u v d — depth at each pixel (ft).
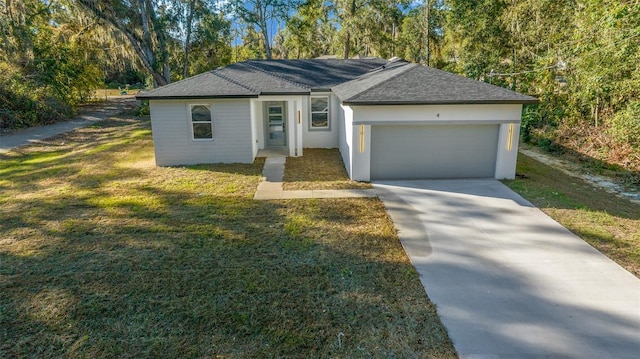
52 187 32.60
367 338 13.78
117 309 15.48
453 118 33.04
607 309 15.57
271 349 13.21
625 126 39.14
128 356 12.90
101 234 22.84
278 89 41.24
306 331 14.14
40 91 72.74
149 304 15.81
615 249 20.95
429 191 31.24
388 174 34.96
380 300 16.11
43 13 87.15
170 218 25.32
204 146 39.78
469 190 31.50
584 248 21.08
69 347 13.34
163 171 37.42
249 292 16.66
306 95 41.16
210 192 30.91
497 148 34.53
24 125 67.56
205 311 15.33
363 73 51.93
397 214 26.23
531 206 27.76
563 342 13.62
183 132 39.09
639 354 13.00
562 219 25.29
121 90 146.10
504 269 18.84
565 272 18.53
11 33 72.02
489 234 22.98
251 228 23.66
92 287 17.08
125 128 67.26
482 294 16.65
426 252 20.63
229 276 17.99
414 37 106.11
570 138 50.49
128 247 21.08
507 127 33.42
